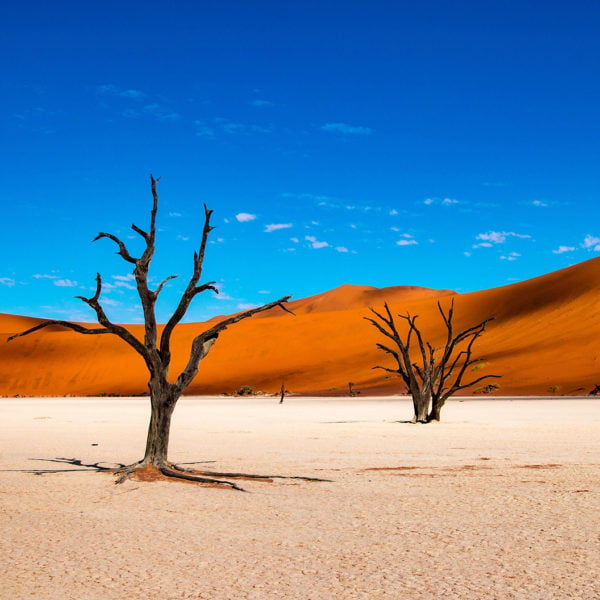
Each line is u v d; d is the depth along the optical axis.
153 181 13.76
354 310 124.56
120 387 104.31
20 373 113.69
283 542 7.96
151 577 6.61
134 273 13.63
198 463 15.55
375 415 39.12
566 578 6.46
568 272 110.81
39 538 8.24
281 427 28.77
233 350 114.44
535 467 14.64
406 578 6.50
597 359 75.25
